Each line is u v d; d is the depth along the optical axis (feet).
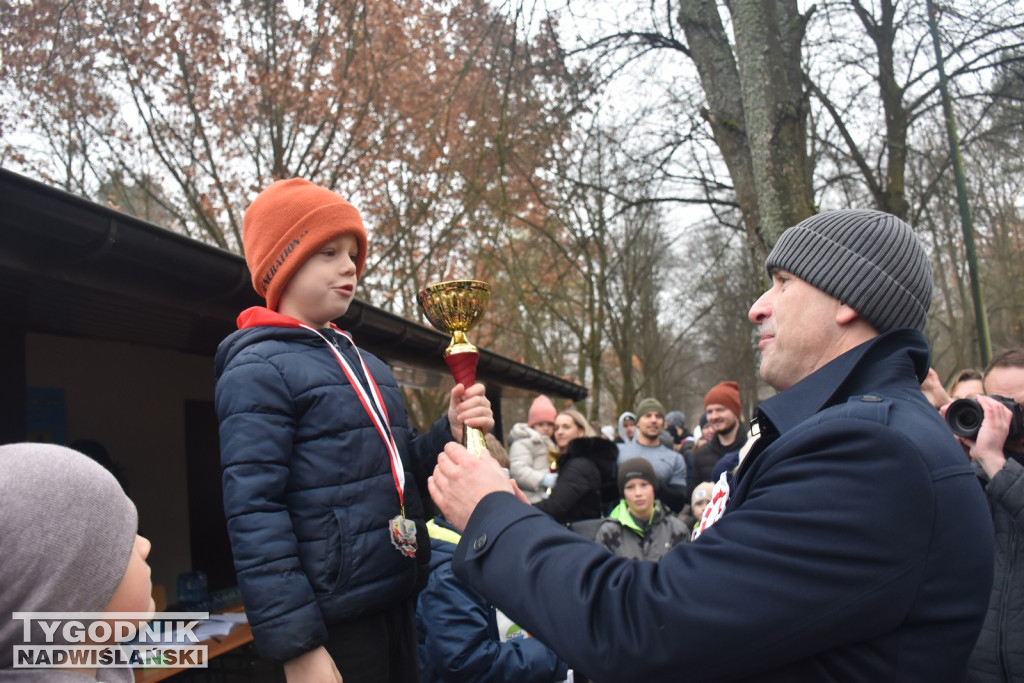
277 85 35.50
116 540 3.50
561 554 4.07
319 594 5.55
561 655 3.88
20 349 10.01
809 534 3.59
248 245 6.50
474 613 8.41
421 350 18.31
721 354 109.60
